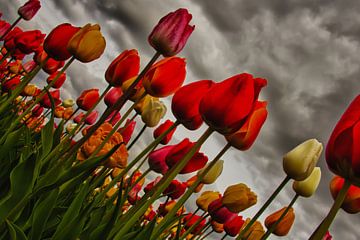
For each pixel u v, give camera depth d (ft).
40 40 3.74
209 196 3.68
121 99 2.41
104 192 2.65
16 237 2.18
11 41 3.94
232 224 3.55
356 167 1.83
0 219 2.24
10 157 2.74
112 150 2.20
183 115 2.43
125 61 2.75
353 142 1.85
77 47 2.79
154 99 3.13
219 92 2.21
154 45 2.51
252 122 2.33
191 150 2.23
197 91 2.43
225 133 2.23
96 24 2.84
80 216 2.32
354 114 1.88
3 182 2.51
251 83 2.20
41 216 2.31
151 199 2.21
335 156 1.87
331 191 2.55
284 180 2.37
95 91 3.86
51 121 2.59
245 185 3.36
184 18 2.53
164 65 2.59
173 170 2.25
